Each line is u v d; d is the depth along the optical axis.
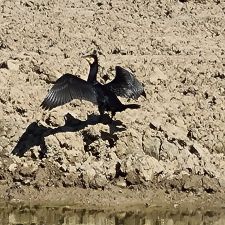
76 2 69.12
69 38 61.09
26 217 42.28
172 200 45.31
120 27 64.12
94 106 49.53
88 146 46.78
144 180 45.81
